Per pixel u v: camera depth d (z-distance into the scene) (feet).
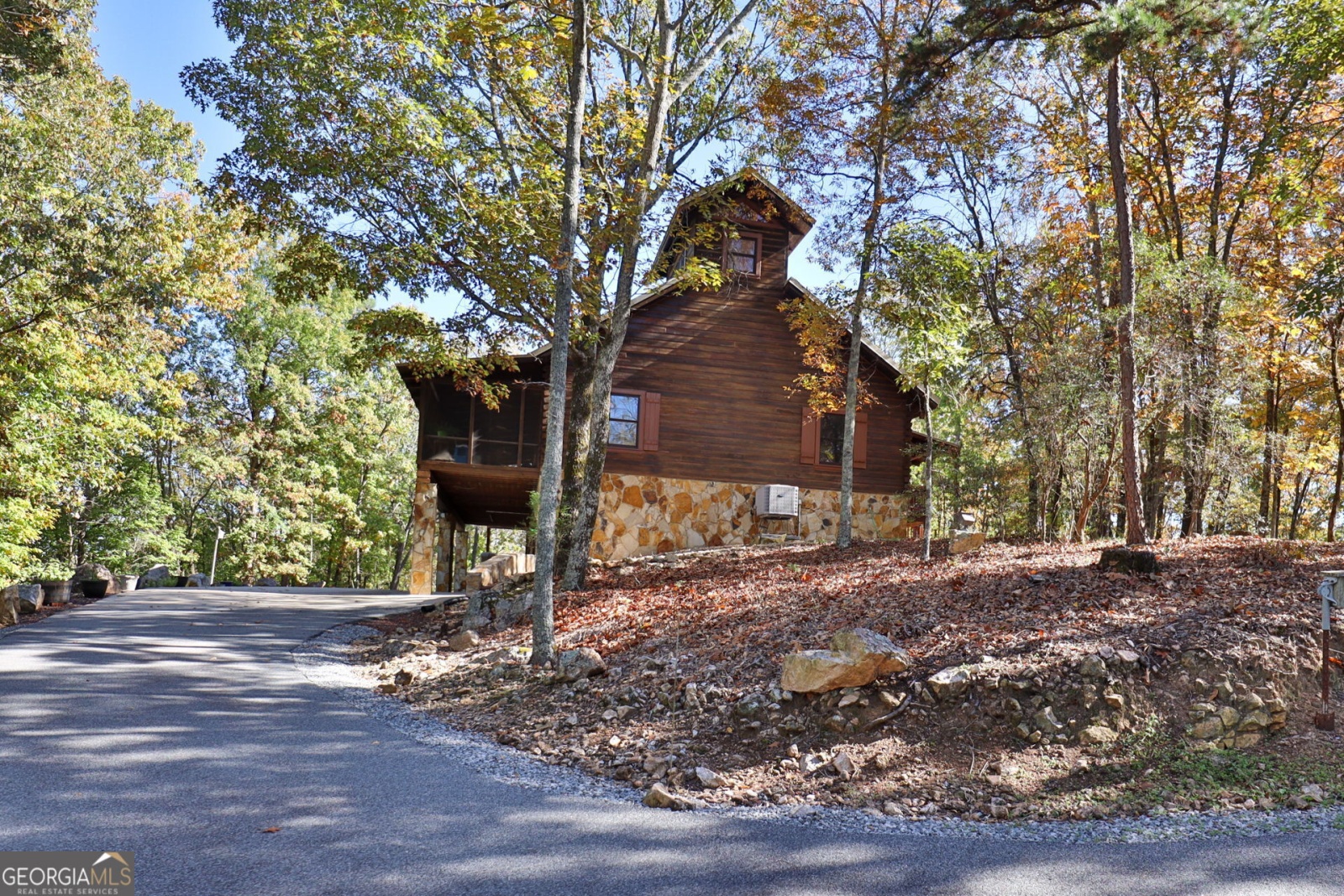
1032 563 36.37
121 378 66.69
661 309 65.26
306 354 106.42
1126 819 17.62
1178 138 59.31
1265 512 70.18
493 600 42.57
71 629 40.24
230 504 102.99
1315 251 57.36
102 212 54.70
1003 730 21.06
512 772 20.31
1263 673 22.47
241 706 25.79
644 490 63.36
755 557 50.03
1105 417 45.44
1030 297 56.18
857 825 17.01
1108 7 36.17
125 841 14.71
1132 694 21.72
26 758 19.25
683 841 15.83
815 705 22.49
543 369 65.62
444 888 13.30
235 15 41.60
